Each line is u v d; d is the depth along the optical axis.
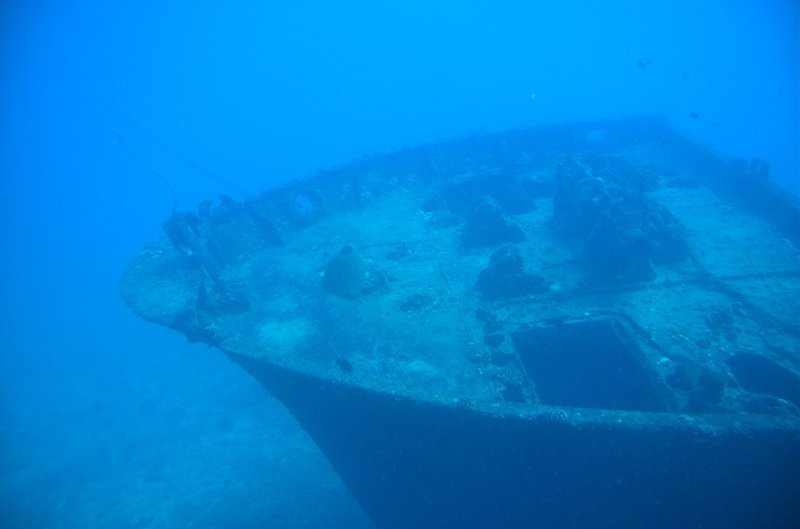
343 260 7.39
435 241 8.90
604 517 4.91
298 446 11.82
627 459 4.34
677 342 5.57
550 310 6.39
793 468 4.01
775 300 6.02
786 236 7.52
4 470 13.66
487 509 5.53
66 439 14.59
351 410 5.36
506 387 5.18
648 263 6.73
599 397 7.76
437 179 11.73
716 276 6.61
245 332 6.75
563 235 8.30
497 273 6.84
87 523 10.88
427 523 6.23
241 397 14.59
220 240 9.26
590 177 8.04
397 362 5.75
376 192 11.43
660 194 9.55
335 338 6.37
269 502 10.17
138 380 17.42
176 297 7.55
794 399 5.16
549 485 4.88
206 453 12.35
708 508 4.46
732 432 3.96
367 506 6.66
